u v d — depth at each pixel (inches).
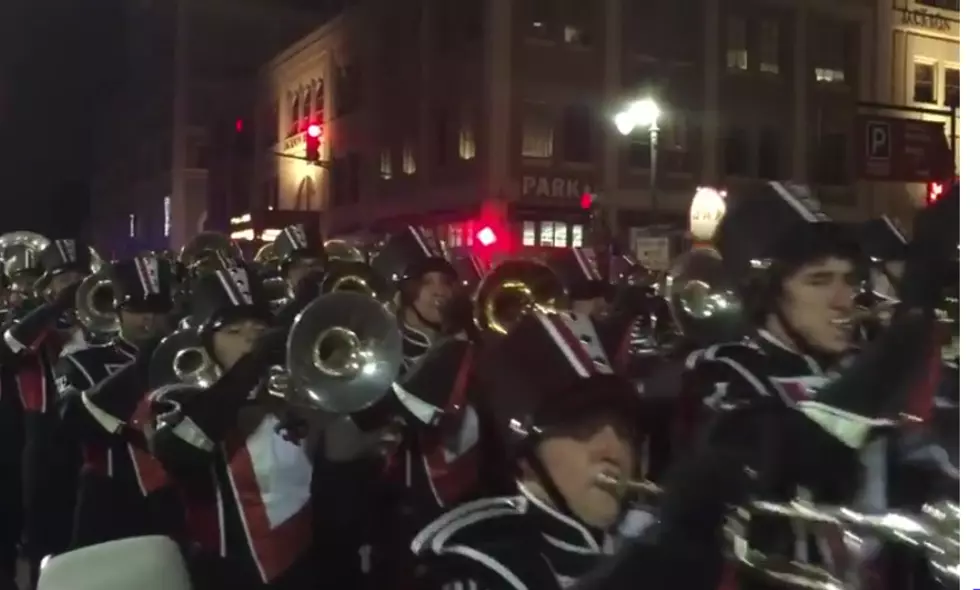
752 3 1143.6
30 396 238.4
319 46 1588.3
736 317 126.0
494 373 96.3
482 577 82.3
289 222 987.9
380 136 1352.1
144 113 2481.5
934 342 87.2
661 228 723.4
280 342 148.6
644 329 211.3
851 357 99.6
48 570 101.2
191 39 2207.2
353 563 160.6
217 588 137.9
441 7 1189.7
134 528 169.6
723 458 80.8
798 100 1157.1
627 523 83.7
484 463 139.0
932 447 86.4
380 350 149.3
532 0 1095.6
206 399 142.5
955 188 88.7
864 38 1151.0
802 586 72.9
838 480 86.5
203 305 172.2
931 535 76.9
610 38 1112.2
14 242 446.3
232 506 140.6
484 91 1095.6
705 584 75.8
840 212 1114.1
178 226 2207.2
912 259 91.2
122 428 173.3
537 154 1095.6
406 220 1234.6
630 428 87.1
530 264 198.8
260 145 1891.0
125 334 220.5
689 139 1132.5
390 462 159.2
